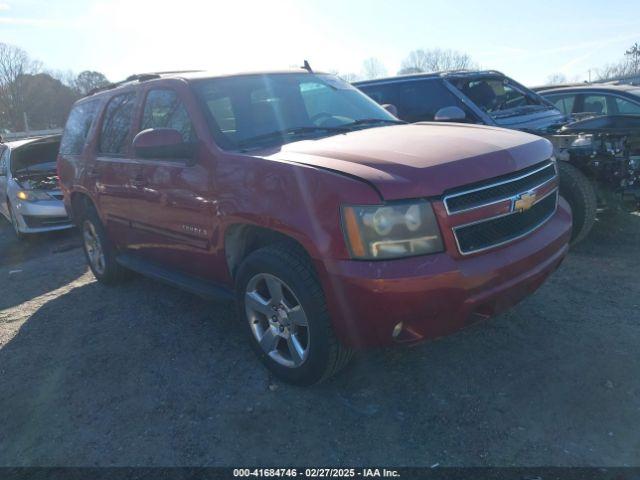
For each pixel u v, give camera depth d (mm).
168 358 3938
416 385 3316
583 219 5320
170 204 3939
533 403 3045
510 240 3045
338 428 2982
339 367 3203
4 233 9992
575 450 2658
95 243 5734
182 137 3789
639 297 4270
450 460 2664
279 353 3459
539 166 3410
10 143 10008
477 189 2896
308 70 4762
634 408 2930
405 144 3240
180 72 4688
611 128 5391
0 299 5816
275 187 3098
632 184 5406
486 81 7215
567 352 3541
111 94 5082
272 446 2885
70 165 5637
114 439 3066
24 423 3320
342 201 2781
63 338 4496
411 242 2740
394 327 2807
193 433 3051
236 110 3920
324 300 3037
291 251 3164
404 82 7301
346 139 3508
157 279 4512
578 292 4457
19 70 61062
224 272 3734
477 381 3303
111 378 3736
